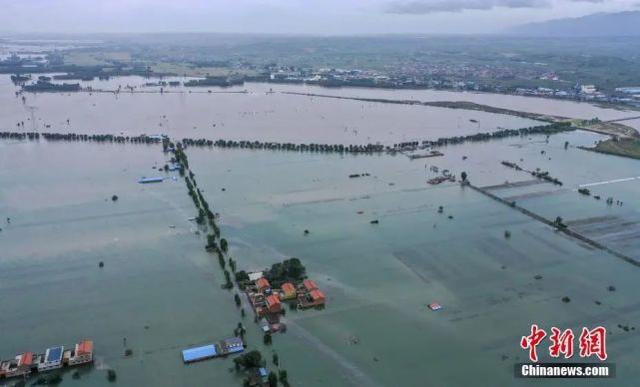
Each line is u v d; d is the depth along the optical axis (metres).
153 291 112.25
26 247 131.75
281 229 142.25
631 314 103.75
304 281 113.50
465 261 125.31
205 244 133.75
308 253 128.62
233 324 100.94
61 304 107.19
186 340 96.00
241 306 106.56
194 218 149.88
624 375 87.06
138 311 104.88
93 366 89.50
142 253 129.00
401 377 86.81
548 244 134.38
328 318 102.62
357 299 109.06
